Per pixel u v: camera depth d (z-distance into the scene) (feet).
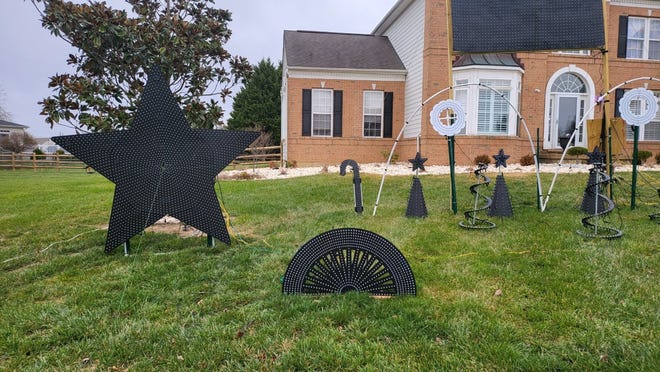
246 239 16.90
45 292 11.38
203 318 9.53
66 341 8.68
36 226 20.22
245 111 105.81
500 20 20.84
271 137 102.12
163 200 14.96
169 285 11.60
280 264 13.19
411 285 10.52
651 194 24.25
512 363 7.39
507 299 10.15
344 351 7.84
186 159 15.08
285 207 23.47
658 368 7.08
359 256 10.62
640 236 15.11
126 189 14.78
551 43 20.61
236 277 12.19
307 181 34.45
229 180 39.65
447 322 8.91
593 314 9.25
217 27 22.35
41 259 14.85
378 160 53.21
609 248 13.71
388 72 51.90
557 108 49.21
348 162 21.35
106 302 10.52
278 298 10.36
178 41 20.27
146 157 14.85
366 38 60.29
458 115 19.83
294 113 51.26
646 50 50.01
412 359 7.58
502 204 19.19
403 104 53.26
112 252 15.24
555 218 18.43
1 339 8.73
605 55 20.48
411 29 50.39
